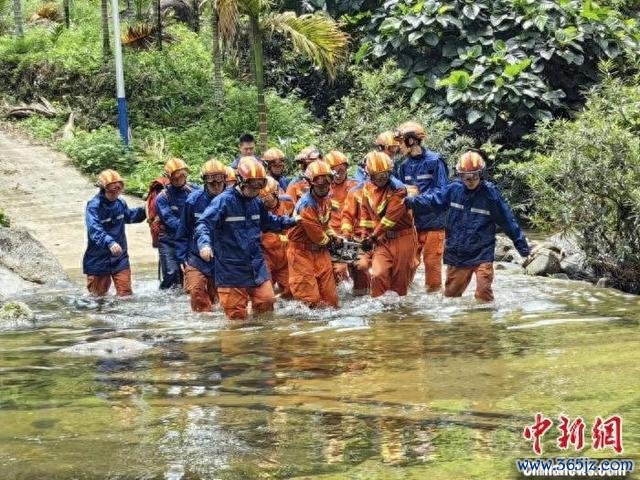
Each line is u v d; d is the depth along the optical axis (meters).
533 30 18.34
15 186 17.81
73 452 4.10
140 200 17.62
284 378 5.50
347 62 21.30
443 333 6.93
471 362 5.74
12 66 23.86
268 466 3.85
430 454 3.93
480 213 8.68
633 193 10.12
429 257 9.74
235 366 5.93
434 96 18.52
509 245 12.78
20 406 4.98
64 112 22.12
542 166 11.52
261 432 4.34
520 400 4.72
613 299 8.59
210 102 21.66
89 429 4.47
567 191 10.62
